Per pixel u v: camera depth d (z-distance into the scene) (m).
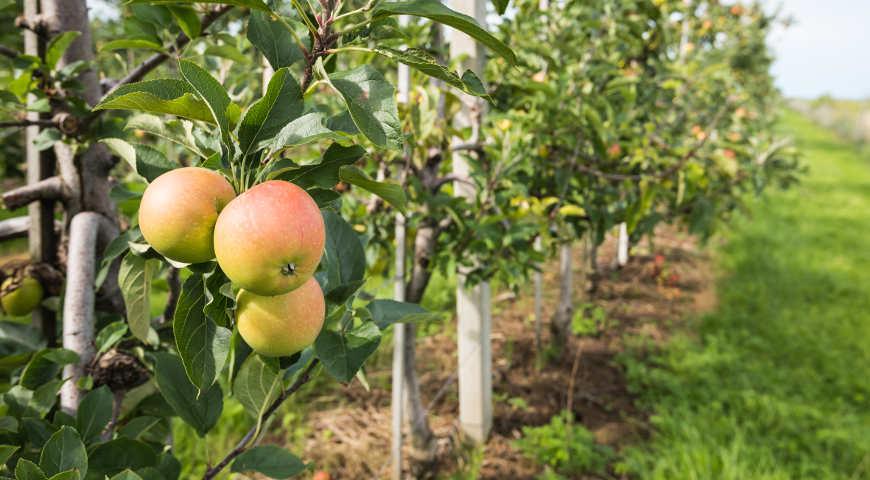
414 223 1.48
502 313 3.32
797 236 5.66
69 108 0.84
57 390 0.72
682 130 2.89
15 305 0.85
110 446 0.68
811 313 3.65
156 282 1.07
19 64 0.81
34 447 0.69
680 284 4.09
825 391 2.69
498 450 2.03
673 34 3.44
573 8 2.02
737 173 2.39
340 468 1.91
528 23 1.96
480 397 1.98
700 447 1.99
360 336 0.60
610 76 2.19
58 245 0.92
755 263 4.65
